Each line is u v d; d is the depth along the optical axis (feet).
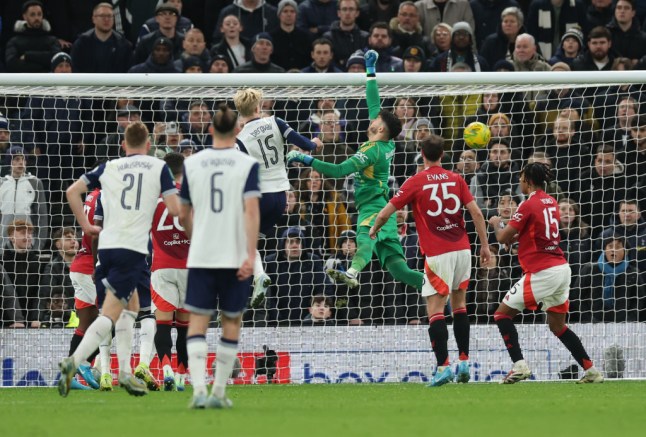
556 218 123.13
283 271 152.56
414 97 164.55
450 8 189.06
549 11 188.75
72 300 147.33
